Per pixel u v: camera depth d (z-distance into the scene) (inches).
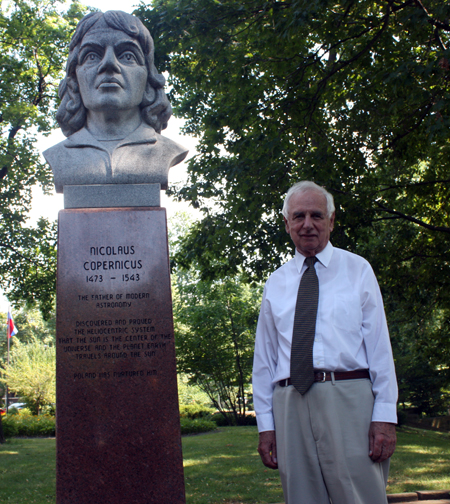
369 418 91.6
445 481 243.3
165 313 127.1
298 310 98.7
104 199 137.0
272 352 106.7
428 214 448.8
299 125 362.6
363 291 98.5
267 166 356.5
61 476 117.0
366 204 378.6
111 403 121.1
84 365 123.0
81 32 150.2
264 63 369.4
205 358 704.4
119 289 127.9
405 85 276.1
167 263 130.3
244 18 346.3
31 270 637.9
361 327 97.3
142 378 122.9
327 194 106.4
